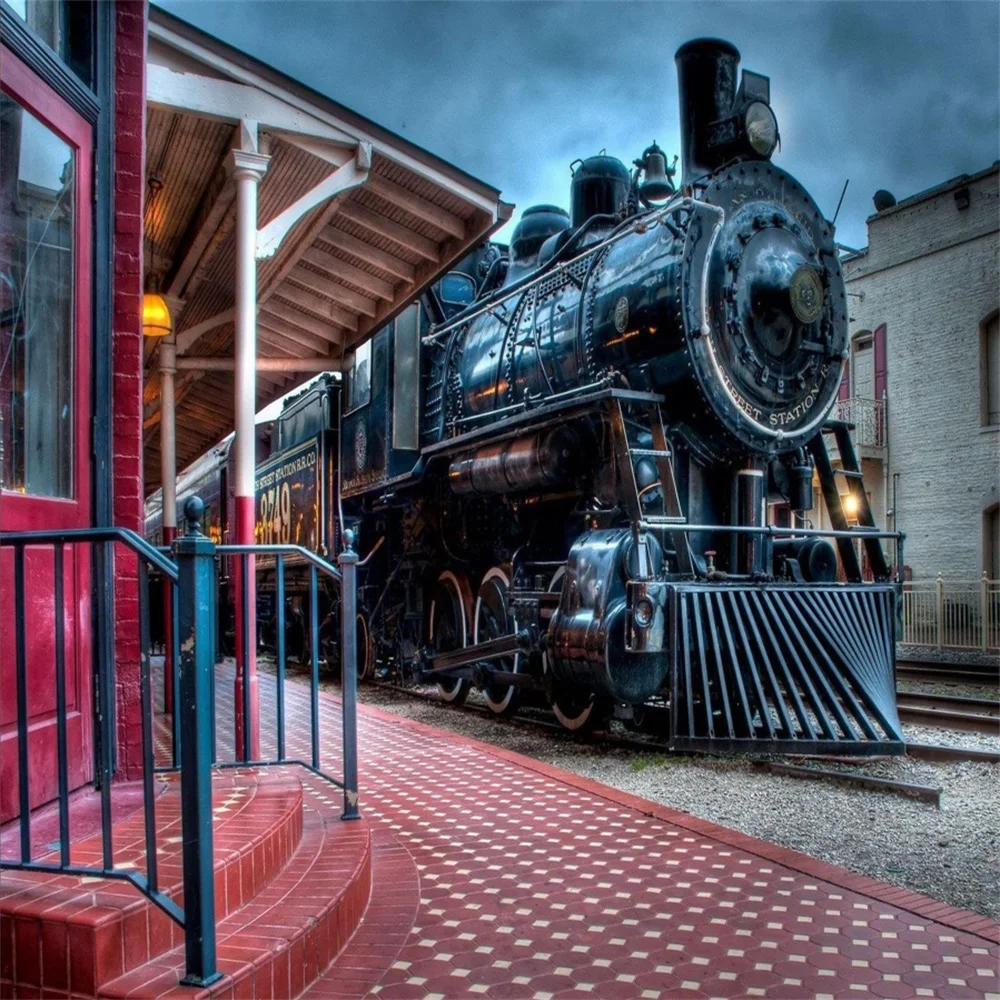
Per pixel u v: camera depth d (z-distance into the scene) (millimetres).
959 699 9344
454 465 8906
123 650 4051
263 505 16641
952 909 3471
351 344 10102
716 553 7473
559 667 6965
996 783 5805
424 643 10477
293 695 9742
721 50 8047
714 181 7379
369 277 8719
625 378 7207
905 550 19359
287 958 2672
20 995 2436
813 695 6305
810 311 7516
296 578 14352
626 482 6691
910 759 6469
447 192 6840
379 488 10664
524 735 7812
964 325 18406
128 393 4207
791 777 5996
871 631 7012
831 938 3201
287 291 9383
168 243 7977
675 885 3719
